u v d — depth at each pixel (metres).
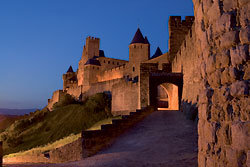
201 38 4.45
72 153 13.48
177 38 31.39
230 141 3.21
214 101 3.76
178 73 24.59
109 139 13.43
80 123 45.00
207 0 4.04
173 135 12.07
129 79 52.19
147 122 16.53
